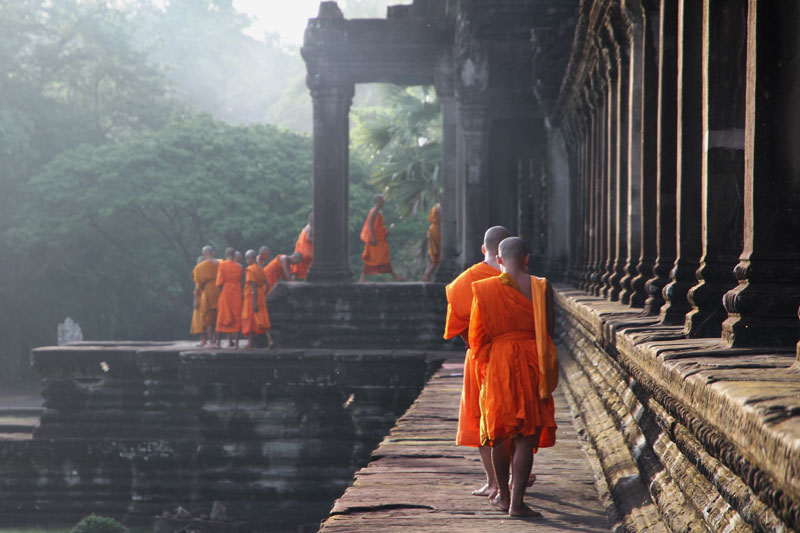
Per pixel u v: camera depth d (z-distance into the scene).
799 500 1.71
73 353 19.80
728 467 2.40
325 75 19.45
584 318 7.88
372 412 16.84
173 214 40.03
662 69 5.93
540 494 5.61
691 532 3.00
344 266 19.48
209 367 17.64
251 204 39.09
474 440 5.52
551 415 4.95
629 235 7.82
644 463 4.48
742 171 4.20
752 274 3.36
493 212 19.02
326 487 17.19
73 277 41.16
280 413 17.42
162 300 45.69
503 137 19.02
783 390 2.26
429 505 5.35
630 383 5.54
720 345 3.57
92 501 19.00
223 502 17.45
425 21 19.55
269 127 42.72
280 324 19.08
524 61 18.41
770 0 3.28
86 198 37.66
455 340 18.38
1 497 19.23
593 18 9.39
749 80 3.38
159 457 18.56
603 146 10.61
